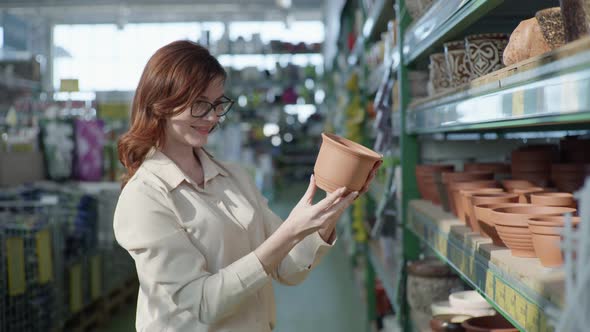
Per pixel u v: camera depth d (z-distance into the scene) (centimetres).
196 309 133
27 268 344
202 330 141
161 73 141
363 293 485
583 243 73
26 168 475
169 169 145
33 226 345
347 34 614
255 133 1224
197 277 135
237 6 1271
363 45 452
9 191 400
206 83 141
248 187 163
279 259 134
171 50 143
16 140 483
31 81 554
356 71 503
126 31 1300
